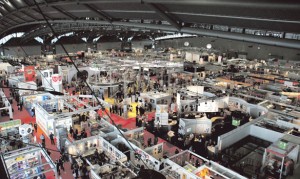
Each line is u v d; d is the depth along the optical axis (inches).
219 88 1003.9
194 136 687.1
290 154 542.9
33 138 653.9
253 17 187.3
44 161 559.5
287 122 654.5
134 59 1379.2
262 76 1244.5
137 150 521.0
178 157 523.8
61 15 477.1
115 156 520.7
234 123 751.7
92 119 743.1
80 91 1064.8
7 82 1096.2
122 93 1042.1
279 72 1318.9
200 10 207.3
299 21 162.2
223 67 1406.3
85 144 565.0
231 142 618.2
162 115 723.4
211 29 242.2
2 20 797.2
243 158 589.6
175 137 694.5
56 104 810.2
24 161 479.8
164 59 1446.9
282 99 895.1
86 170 493.0
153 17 283.0
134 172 450.0
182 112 843.4
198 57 1510.8
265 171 530.3
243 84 1092.5
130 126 759.7
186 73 1267.2
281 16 164.7
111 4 284.5
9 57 1654.8
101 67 1103.6
